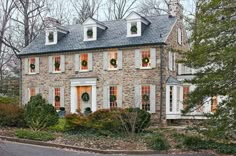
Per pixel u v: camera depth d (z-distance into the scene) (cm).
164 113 2366
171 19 2598
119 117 1639
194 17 1440
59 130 1759
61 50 2686
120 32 2628
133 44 2450
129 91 2466
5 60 4212
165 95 2380
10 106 1914
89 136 1595
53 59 2752
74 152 1303
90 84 2589
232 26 1288
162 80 2372
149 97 2405
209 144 1392
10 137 1539
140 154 1297
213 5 1330
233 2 1305
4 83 3891
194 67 1405
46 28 2838
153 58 2403
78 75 2642
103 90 2548
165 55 2408
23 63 2862
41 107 1789
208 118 1421
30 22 3809
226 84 1316
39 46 2852
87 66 2625
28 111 1802
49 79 2744
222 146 1360
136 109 1725
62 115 2588
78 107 2641
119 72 2506
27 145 1427
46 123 1770
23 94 2842
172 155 1273
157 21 2616
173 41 2536
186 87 2470
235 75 1282
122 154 1294
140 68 2441
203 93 1376
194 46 1377
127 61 2489
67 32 2883
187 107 1445
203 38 1345
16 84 3869
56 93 2723
